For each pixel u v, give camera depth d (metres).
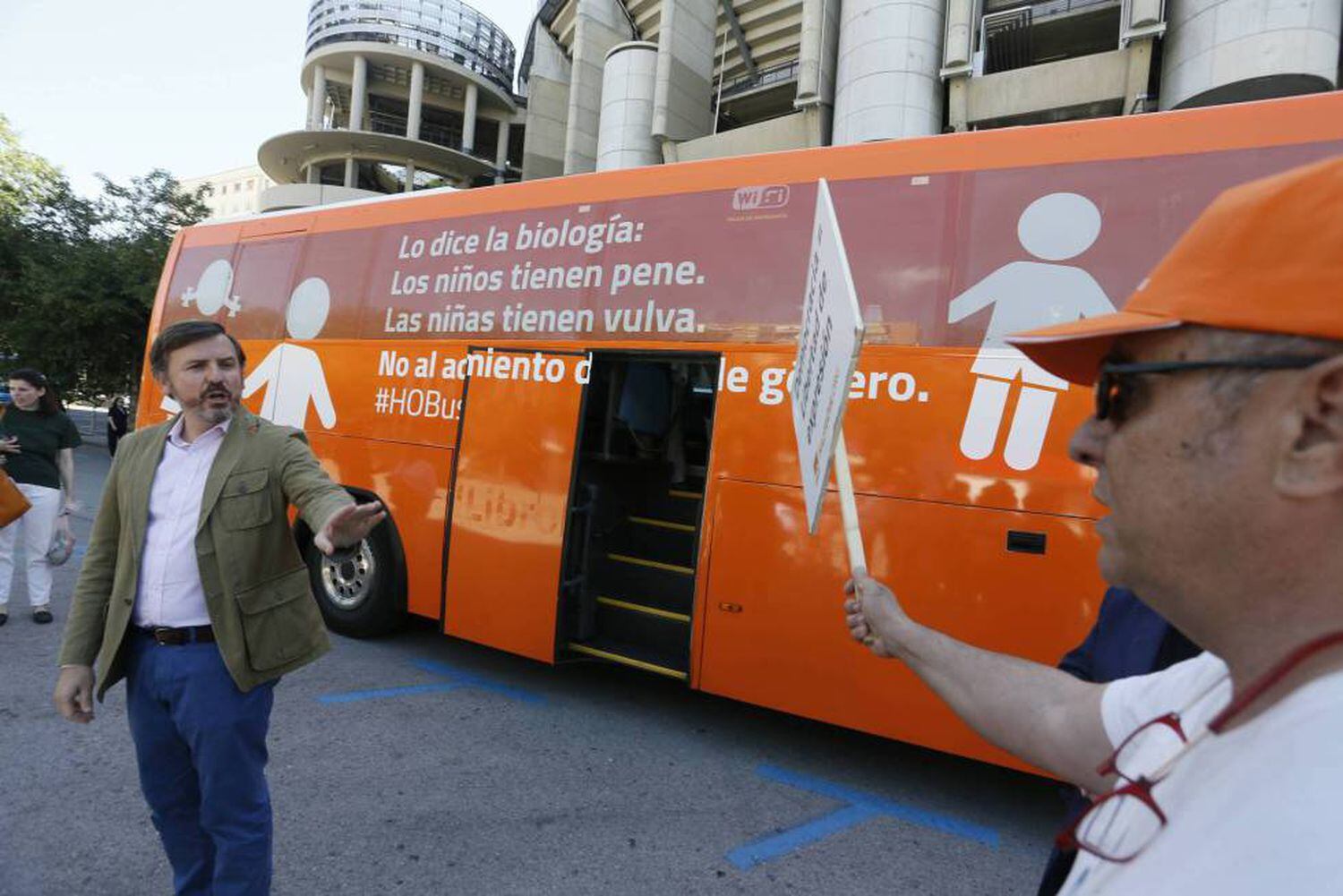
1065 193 3.25
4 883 2.61
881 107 17.39
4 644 4.99
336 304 5.53
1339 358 0.51
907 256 3.50
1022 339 0.75
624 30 31.11
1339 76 14.06
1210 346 0.59
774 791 3.56
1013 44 18.70
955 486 3.31
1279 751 0.50
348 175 49.56
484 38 53.12
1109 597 1.56
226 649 2.06
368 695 4.47
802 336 1.71
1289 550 0.56
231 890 2.06
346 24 48.84
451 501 4.82
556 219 4.60
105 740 3.68
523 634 4.48
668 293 4.13
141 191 22.70
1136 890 0.56
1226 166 2.99
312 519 2.05
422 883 2.70
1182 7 14.66
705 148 22.55
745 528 3.79
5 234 20.80
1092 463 0.74
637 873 2.84
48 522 5.52
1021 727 1.10
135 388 21.61
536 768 3.65
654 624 4.40
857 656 3.52
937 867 3.00
